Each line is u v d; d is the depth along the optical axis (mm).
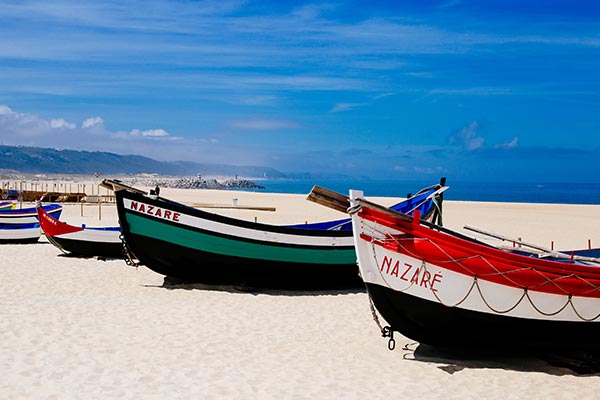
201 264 13203
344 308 11891
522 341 8742
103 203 43625
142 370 7785
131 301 11852
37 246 20250
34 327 9586
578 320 8539
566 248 23250
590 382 7922
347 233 13703
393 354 8930
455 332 8672
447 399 7133
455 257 8367
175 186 144625
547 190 181750
